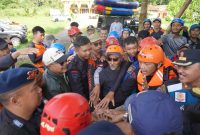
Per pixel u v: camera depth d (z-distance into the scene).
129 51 3.62
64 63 2.89
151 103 1.21
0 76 1.72
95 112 1.85
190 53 2.08
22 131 1.71
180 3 31.06
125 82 3.17
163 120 1.17
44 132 1.32
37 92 1.77
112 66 3.32
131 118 1.25
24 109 1.72
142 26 10.20
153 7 43.19
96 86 3.42
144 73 2.71
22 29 18.30
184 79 2.12
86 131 1.03
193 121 1.77
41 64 4.97
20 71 1.71
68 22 35.31
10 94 1.67
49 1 52.94
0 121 1.73
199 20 27.22
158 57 2.61
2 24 17.95
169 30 7.35
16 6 47.09
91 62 3.68
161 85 2.65
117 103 3.17
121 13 20.25
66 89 2.99
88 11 45.25
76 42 3.52
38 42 5.56
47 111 1.32
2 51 3.80
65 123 1.27
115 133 1.02
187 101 2.29
